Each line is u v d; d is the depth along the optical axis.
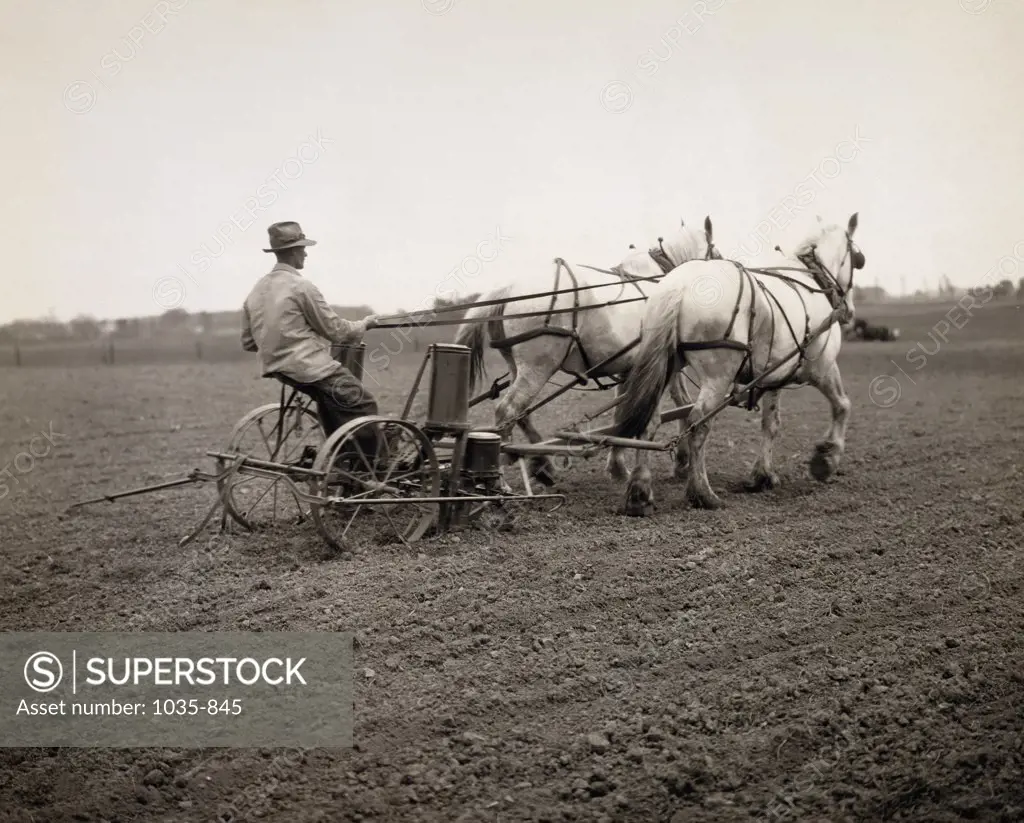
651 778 4.50
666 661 5.68
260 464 7.45
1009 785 4.34
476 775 4.57
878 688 5.29
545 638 5.91
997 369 19.22
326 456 7.05
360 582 6.77
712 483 9.92
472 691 5.31
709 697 5.24
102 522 8.98
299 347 7.47
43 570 7.54
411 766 4.64
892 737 4.81
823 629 6.13
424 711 5.12
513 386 8.85
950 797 4.30
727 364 8.39
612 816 4.23
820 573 7.10
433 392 7.52
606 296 8.86
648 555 7.38
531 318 8.68
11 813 4.33
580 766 4.62
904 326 24.70
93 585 7.10
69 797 4.50
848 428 13.34
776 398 9.55
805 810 4.25
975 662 5.63
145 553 7.86
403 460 7.70
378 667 5.58
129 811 4.39
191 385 19.36
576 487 9.62
